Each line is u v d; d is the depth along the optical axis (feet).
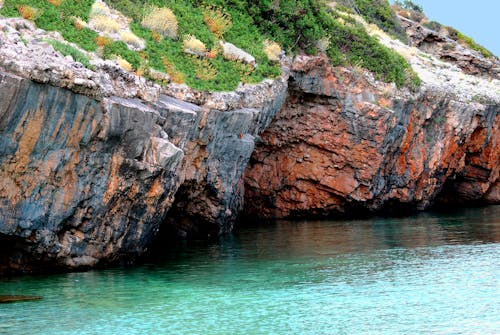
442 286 52.54
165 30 74.74
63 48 53.83
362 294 49.96
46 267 53.57
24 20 56.59
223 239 82.23
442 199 150.61
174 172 59.41
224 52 80.94
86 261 55.06
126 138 53.93
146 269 59.26
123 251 58.59
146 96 60.59
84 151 51.11
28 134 46.83
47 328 40.34
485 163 144.87
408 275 57.16
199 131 68.33
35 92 46.24
